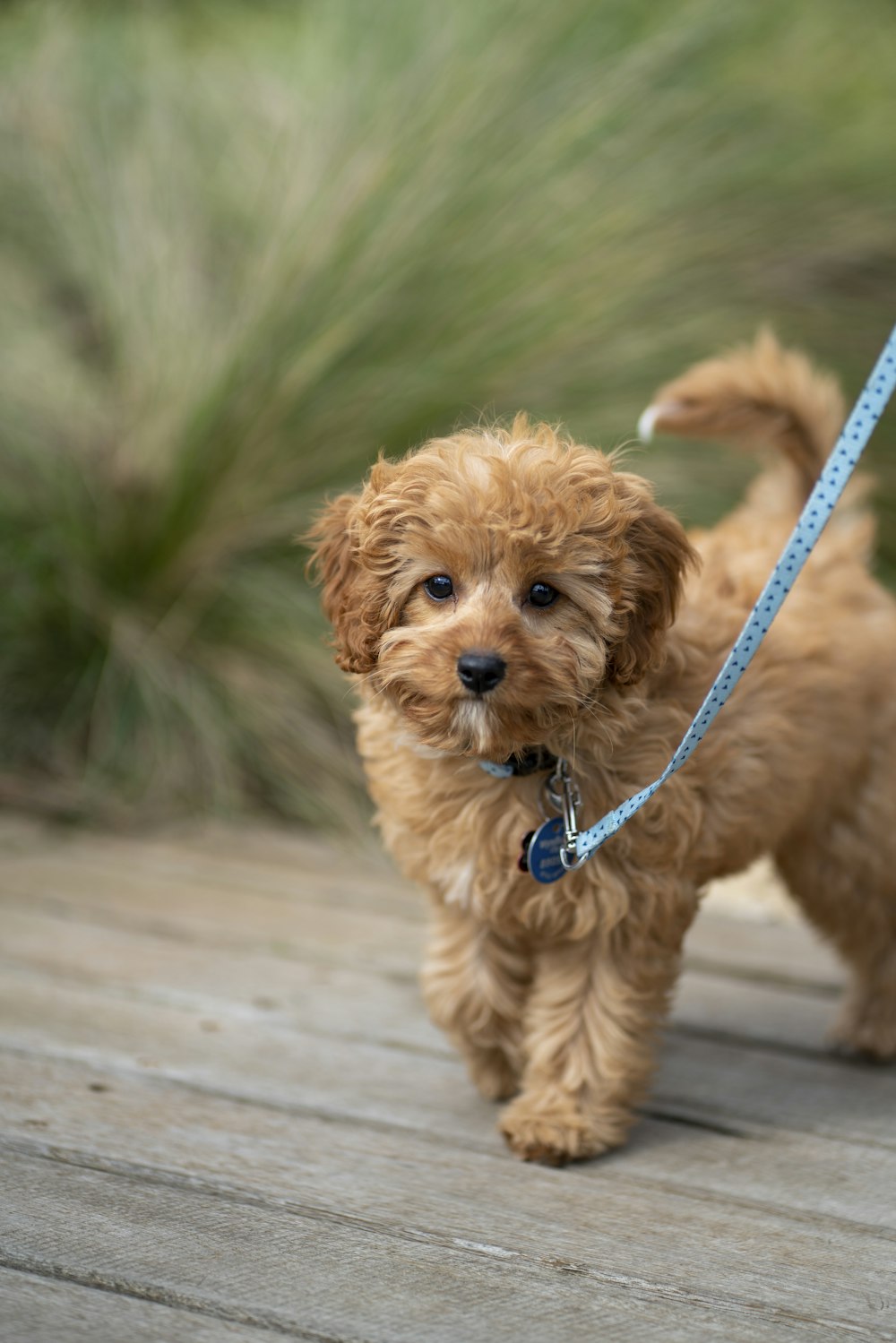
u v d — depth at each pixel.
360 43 7.37
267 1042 3.63
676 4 7.12
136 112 7.79
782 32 7.50
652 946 3.08
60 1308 2.25
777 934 4.80
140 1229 2.54
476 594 2.76
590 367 6.34
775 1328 2.31
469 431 3.16
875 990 3.75
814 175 6.96
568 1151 2.97
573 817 2.91
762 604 2.65
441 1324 2.26
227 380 6.30
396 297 6.40
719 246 6.73
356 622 2.97
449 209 6.51
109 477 6.51
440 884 3.15
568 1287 2.42
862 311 6.89
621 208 6.64
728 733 3.14
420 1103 3.32
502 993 3.25
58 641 6.35
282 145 7.15
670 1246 2.60
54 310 7.41
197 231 7.26
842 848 3.67
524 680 2.67
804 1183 2.94
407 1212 2.69
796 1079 3.59
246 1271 2.40
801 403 3.84
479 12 7.04
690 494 6.22
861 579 3.75
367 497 2.97
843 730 3.50
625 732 2.98
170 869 5.21
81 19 8.49
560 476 2.78
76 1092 3.21
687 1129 3.24
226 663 6.11
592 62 6.88
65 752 6.10
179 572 6.29
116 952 4.27
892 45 7.87
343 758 5.94
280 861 5.39
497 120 6.70
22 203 7.48
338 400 6.25
